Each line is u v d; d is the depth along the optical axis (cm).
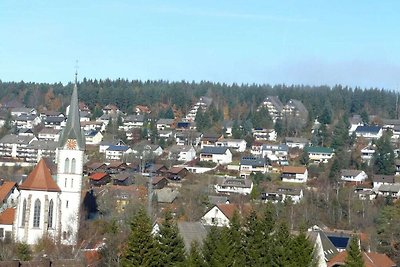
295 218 15375
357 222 15675
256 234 8269
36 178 12875
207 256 7919
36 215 12756
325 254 10888
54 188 12888
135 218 8356
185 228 9994
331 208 16450
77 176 13062
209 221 13500
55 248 11094
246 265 8188
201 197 17150
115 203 15925
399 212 15200
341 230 14662
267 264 8119
